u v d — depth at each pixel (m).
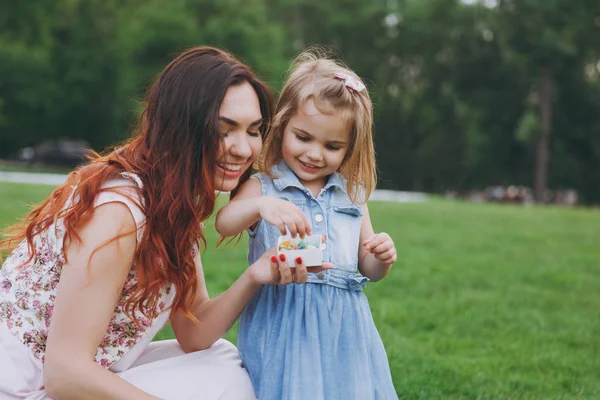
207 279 6.09
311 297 2.69
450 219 13.73
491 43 39.84
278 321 2.70
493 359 4.59
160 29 36.00
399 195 27.06
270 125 2.76
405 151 46.47
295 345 2.62
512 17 38.88
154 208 2.46
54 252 2.46
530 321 5.66
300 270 2.49
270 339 2.69
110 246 2.39
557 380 4.23
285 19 49.19
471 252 9.24
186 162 2.47
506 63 38.81
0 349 2.49
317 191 2.88
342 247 2.78
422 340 5.01
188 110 2.46
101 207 2.42
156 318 2.60
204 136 2.46
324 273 2.71
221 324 2.75
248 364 2.74
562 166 40.16
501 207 18.67
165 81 2.52
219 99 2.47
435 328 5.34
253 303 2.79
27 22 26.69
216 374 2.63
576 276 7.69
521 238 11.05
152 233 2.47
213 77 2.49
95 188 2.44
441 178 45.59
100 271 2.38
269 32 38.75
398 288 6.54
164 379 2.56
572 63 39.03
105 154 2.81
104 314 2.41
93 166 2.55
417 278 7.07
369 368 2.71
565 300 6.48
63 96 37.00
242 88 2.54
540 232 12.07
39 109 38.31
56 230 2.45
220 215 2.62
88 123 38.81
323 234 2.77
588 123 40.34
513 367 4.48
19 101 37.31
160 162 2.49
